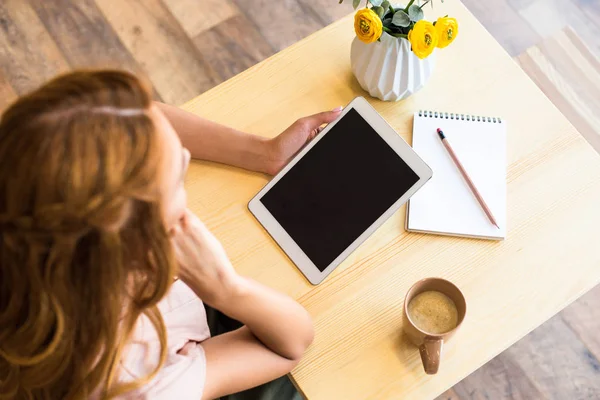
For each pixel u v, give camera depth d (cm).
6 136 60
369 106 110
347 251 111
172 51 202
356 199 111
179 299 106
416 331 99
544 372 166
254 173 119
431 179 117
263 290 101
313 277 112
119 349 81
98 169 59
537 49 199
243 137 117
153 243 69
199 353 101
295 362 106
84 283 68
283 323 101
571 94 194
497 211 114
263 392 117
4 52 202
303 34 204
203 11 206
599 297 172
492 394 165
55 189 59
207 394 99
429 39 105
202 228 90
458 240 114
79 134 59
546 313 108
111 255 65
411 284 111
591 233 113
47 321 71
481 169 117
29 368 77
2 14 206
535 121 121
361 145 111
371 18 106
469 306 109
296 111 124
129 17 205
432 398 105
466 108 123
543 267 111
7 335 74
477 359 106
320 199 113
